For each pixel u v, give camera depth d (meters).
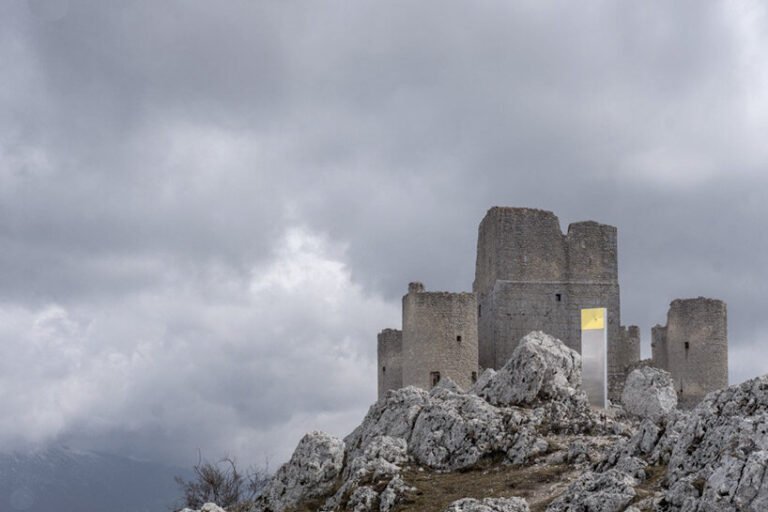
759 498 34.38
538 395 63.09
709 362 80.81
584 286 82.81
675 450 42.56
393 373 84.88
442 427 57.88
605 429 58.25
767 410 42.16
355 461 56.72
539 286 82.06
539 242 82.62
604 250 83.56
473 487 49.97
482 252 87.25
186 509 51.56
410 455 57.44
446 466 55.50
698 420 43.00
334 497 53.62
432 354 76.06
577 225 83.56
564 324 82.00
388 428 62.22
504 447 55.66
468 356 76.44
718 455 39.56
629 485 40.81
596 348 64.94
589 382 65.00
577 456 52.50
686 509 35.84
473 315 77.12
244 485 78.69
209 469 78.81
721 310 81.62
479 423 57.25
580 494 41.41
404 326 79.44
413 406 62.19
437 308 76.62
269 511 57.56
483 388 66.31
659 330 84.06
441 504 47.62
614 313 82.88
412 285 81.50
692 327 81.38
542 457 53.91
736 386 44.25
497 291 81.56
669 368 82.56
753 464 34.97
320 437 59.84
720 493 35.03
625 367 83.19
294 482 58.12
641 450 47.22
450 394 64.38
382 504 49.62
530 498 46.19
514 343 81.12
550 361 64.06
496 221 82.44
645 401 65.56
